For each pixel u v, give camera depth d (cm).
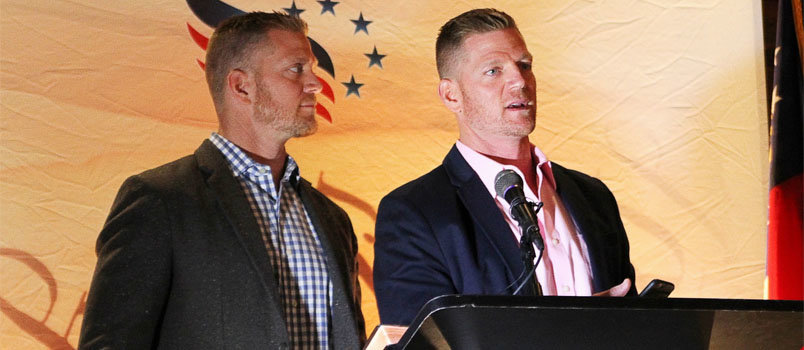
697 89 365
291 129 261
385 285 240
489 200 246
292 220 253
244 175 253
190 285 227
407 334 124
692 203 356
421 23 350
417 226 241
